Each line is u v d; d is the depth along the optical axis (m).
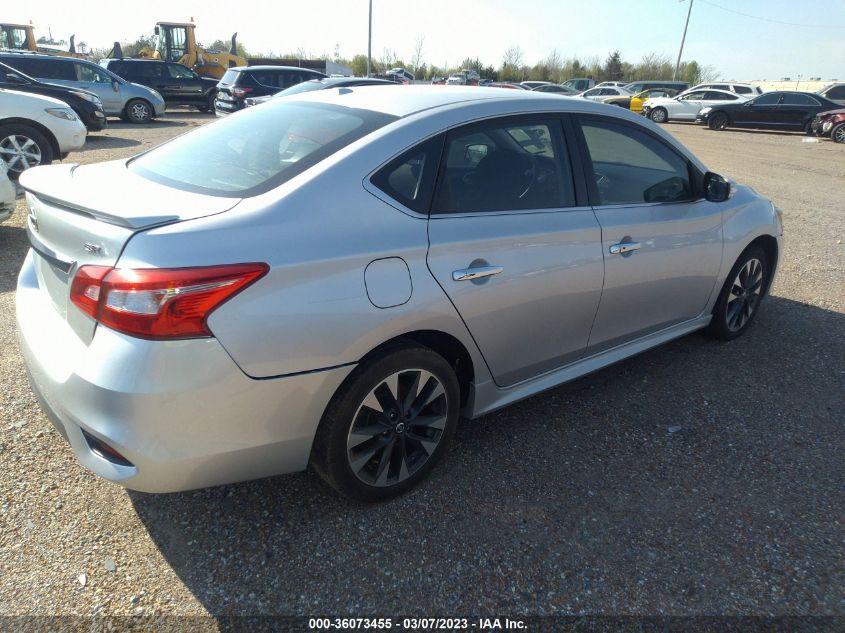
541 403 3.46
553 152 2.97
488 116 2.75
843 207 9.27
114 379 1.90
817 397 3.62
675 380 3.77
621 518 2.57
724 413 3.41
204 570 2.24
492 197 2.69
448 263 2.46
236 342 1.97
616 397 3.55
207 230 1.99
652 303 3.50
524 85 33.12
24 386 3.31
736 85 25.09
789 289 5.48
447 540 2.42
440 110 2.65
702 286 3.83
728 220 3.88
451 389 2.65
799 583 2.28
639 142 3.38
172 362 1.90
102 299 1.92
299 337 2.08
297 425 2.20
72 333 2.12
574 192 3.02
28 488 2.58
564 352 3.13
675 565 2.34
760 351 4.21
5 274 4.89
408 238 2.36
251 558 2.30
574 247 2.92
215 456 2.06
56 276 2.27
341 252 2.17
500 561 2.33
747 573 2.31
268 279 2.01
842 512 2.66
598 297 3.11
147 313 1.87
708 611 2.15
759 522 2.58
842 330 4.60
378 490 2.54
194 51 26.73
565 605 2.16
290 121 2.75
